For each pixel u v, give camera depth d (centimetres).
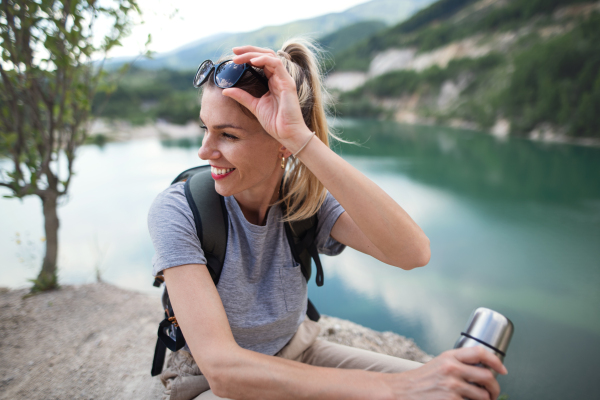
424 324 420
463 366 62
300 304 101
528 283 571
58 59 275
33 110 305
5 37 261
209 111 77
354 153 2416
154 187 1384
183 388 95
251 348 97
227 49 91
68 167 334
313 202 94
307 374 70
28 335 229
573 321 447
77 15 271
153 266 81
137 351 208
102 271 489
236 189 83
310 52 89
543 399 277
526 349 376
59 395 171
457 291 527
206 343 71
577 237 830
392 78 6862
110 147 3294
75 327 240
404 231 77
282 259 98
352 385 68
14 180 304
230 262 88
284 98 70
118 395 170
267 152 81
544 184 1473
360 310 454
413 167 1905
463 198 1279
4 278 434
